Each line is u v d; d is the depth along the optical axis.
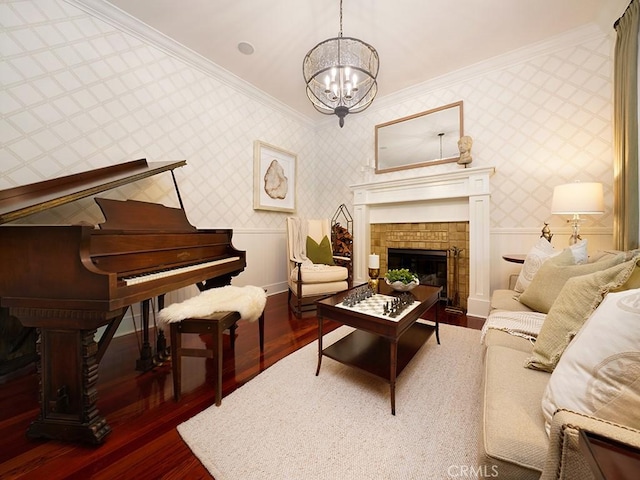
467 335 2.20
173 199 2.59
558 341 0.93
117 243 1.39
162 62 2.47
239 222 3.22
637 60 1.73
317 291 2.88
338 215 4.18
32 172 1.82
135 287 1.28
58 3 1.89
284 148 3.81
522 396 0.80
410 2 2.07
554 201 2.15
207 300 1.64
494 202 2.86
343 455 1.06
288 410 1.32
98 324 1.14
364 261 3.63
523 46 2.59
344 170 4.09
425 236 3.27
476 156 2.95
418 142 3.35
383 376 1.34
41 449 1.10
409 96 3.41
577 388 0.62
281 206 3.74
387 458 1.04
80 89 2.00
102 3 2.04
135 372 1.70
